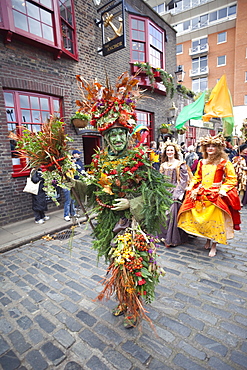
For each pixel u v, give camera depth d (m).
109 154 1.71
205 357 1.52
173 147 3.29
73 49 5.70
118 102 1.64
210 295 2.18
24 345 1.70
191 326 1.80
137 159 1.58
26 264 2.99
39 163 1.65
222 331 1.74
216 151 2.86
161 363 1.49
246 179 5.38
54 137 1.61
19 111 4.77
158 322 1.85
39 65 4.95
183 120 7.81
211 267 2.70
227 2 21.61
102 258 3.07
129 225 1.67
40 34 4.81
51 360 1.56
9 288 2.46
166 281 2.44
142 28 7.73
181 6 24.36
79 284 2.47
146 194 1.52
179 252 3.15
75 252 3.31
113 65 6.81
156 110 8.70
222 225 2.81
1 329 1.87
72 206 4.90
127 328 1.81
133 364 1.49
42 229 4.23
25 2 4.55
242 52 21.03
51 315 2.01
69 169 1.65
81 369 1.48
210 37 23.03
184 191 3.24
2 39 4.34
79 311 2.04
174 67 9.77
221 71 23.03
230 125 7.42
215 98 6.57
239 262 2.80
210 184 2.88
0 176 4.50
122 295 1.65
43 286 2.46
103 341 1.69
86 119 5.48
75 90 5.73
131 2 7.53
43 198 4.54
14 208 4.73
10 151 4.63
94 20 6.09
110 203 1.68
